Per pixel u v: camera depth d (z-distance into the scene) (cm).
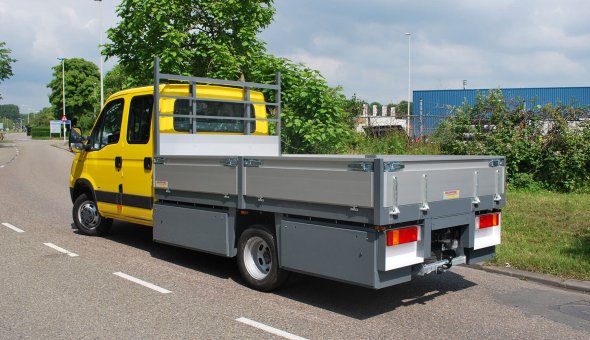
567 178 1255
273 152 874
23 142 6619
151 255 795
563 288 649
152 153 748
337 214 516
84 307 550
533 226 905
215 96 807
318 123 1146
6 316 519
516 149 1281
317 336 480
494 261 736
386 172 480
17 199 1437
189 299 584
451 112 1484
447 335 491
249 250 627
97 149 870
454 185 561
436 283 669
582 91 3147
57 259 757
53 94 8406
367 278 497
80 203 934
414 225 519
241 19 1174
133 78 1181
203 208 670
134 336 471
